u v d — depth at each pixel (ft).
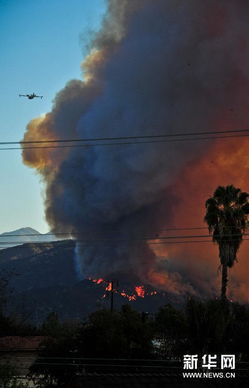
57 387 195.00
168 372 166.09
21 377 194.39
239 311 230.27
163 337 217.77
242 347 214.28
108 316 207.10
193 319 216.33
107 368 193.36
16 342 245.04
